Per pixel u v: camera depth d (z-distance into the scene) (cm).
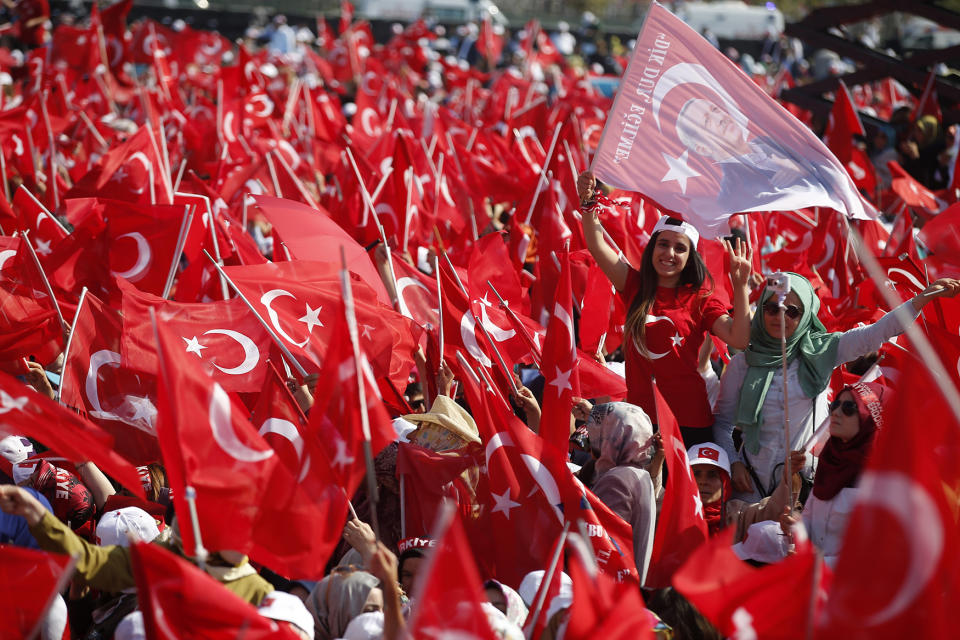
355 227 2500
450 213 2962
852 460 1217
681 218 1581
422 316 1875
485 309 1770
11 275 1702
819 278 2191
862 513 759
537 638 993
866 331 1399
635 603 803
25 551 898
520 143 3662
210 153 3769
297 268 1642
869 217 1592
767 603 832
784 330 1296
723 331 1470
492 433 1277
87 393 1536
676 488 1240
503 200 3291
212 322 1565
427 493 1320
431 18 9856
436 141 3253
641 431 1315
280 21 9288
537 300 2027
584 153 3419
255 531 1048
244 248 2011
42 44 6412
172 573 902
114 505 1359
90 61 5344
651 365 1504
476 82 6762
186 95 6325
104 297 1878
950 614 773
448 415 1457
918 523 743
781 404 1423
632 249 2245
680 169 1606
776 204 1558
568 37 9519
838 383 1656
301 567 1052
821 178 1588
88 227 1884
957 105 3991
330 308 1622
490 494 1271
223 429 1048
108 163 2444
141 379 1542
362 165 2909
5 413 1046
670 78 1606
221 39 7144
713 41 9050
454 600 768
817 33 3934
